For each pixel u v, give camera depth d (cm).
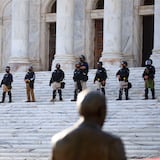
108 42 7875
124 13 8406
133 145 4509
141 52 8412
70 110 5541
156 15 7700
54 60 8212
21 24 8594
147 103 5425
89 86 6862
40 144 4834
